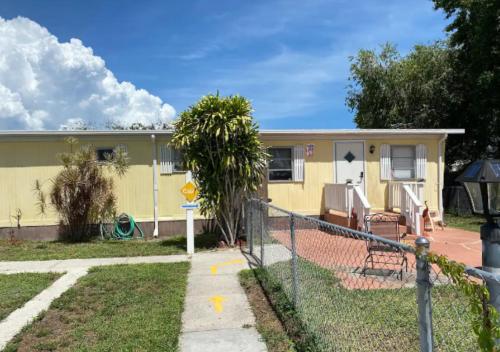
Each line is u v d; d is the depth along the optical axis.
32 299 5.32
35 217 10.49
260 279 5.88
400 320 3.55
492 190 2.12
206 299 5.20
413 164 11.89
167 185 10.88
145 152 10.84
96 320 4.50
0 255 8.34
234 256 7.80
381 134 11.55
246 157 8.65
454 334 2.73
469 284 1.62
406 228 9.62
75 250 8.81
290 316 4.36
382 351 3.16
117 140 10.77
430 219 10.05
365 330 3.38
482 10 13.92
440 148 11.82
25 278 6.37
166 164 10.87
